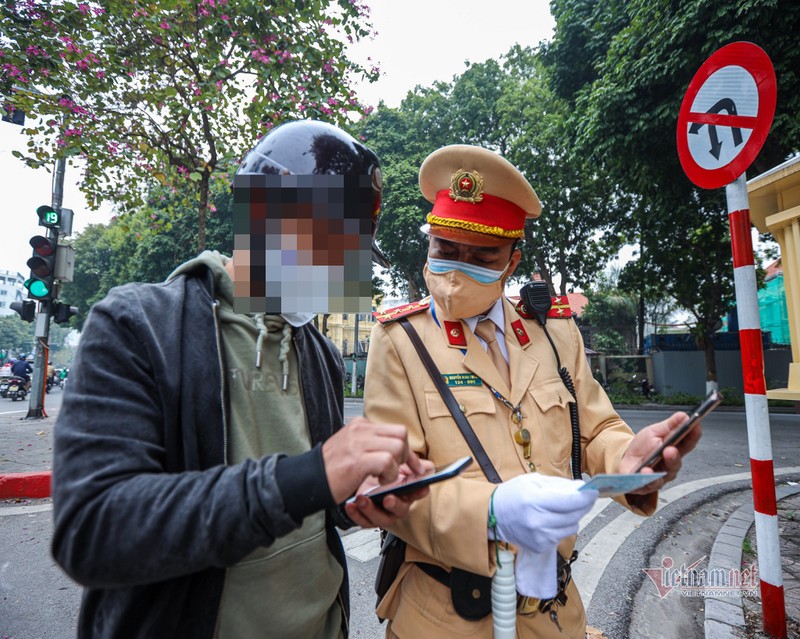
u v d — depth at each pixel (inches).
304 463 25.5
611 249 607.8
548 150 561.3
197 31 219.0
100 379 27.6
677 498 168.1
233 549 23.9
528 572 40.9
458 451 45.6
